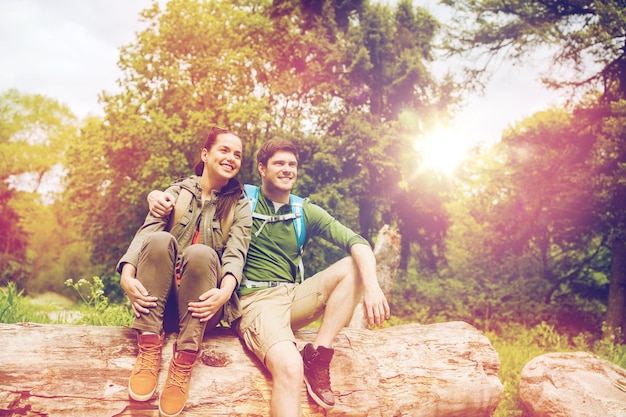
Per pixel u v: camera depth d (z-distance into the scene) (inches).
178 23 762.8
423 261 884.0
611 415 174.2
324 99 775.1
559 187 619.2
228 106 701.3
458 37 673.0
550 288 678.5
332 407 129.2
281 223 136.6
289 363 117.4
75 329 126.4
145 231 120.6
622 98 618.5
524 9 633.0
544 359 202.4
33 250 1425.9
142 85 785.6
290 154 137.6
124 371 121.0
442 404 154.4
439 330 166.2
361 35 775.7
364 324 264.8
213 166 126.2
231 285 118.3
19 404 112.9
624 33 586.9
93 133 811.4
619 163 567.5
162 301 116.2
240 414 124.2
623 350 354.6
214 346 131.3
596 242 744.3
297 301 133.3
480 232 717.3
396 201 840.3
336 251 713.0
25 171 1460.4
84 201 823.7
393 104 840.3
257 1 832.9
